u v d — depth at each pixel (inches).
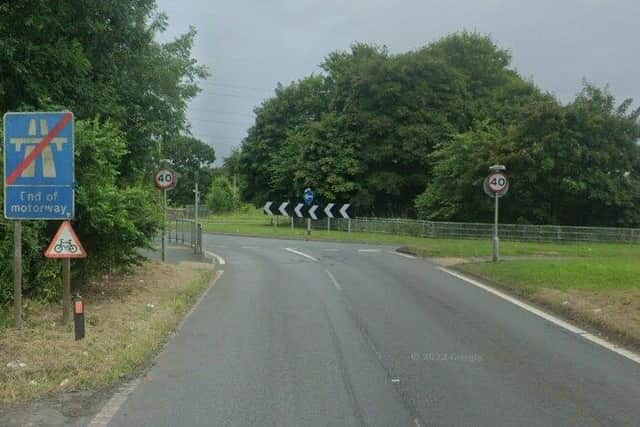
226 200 3329.2
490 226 1398.9
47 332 347.3
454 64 2010.3
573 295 505.0
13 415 237.0
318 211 1913.1
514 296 554.3
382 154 1835.6
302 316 451.5
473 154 1476.4
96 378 281.3
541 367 313.0
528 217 1473.9
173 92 741.3
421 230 1499.8
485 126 1622.8
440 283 641.6
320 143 1919.3
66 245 360.5
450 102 1863.9
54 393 263.3
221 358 328.8
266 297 543.5
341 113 1968.5
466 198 1520.7
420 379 290.5
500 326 418.3
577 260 845.8
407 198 1962.4
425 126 1820.9
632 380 289.6
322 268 785.6
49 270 410.6
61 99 498.9
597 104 1421.0
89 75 550.6
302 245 1234.6
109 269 517.7
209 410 246.2
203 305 500.4
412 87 1872.5
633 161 1417.3
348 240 1390.3
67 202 353.4
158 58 737.6
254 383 283.1
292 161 2058.3
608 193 1376.7
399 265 826.2
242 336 383.2
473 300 531.2
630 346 360.2
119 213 430.6
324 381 286.7
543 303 504.4
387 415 240.8
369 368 309.7
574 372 303.7
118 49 594.6
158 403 254.4
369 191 1903.3
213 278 682.2
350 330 402.6
